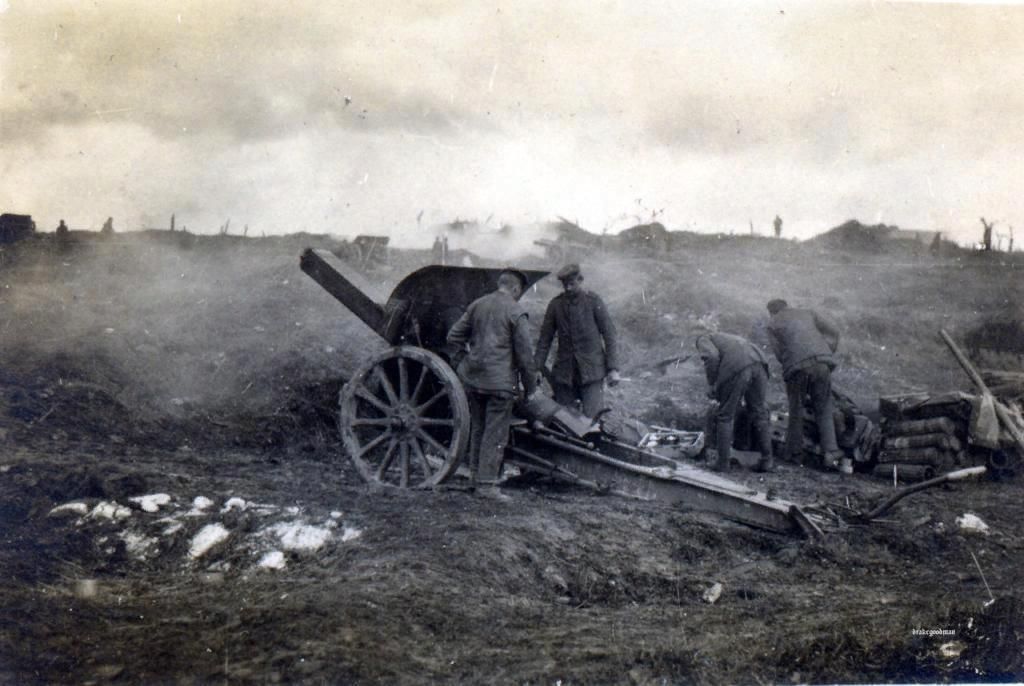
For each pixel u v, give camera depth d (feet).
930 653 13.96
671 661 12.51
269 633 11.93
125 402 24.30
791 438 26.86
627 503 19.39
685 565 16.62
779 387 34.83
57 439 21.18
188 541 16.17
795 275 48.98
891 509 20.86
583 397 24.23
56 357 24.88
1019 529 19.94
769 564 17.04
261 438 24.73
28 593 13.53
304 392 27.35
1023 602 15.42
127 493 17.66
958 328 41.68
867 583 16.52
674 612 14.60
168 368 27.25
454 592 13.69
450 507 17.75
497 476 19.65
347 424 20.44
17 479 17.53
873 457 26.45
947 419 24.67
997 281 45.70
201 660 11.23
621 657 12.37
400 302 21.12
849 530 18.88
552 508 18.39
